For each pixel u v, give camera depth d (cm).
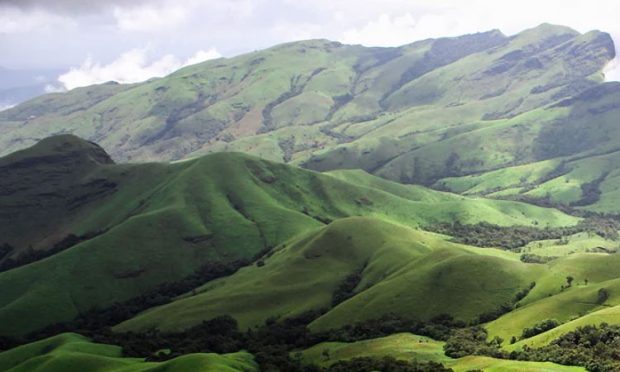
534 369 18562
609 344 19688
